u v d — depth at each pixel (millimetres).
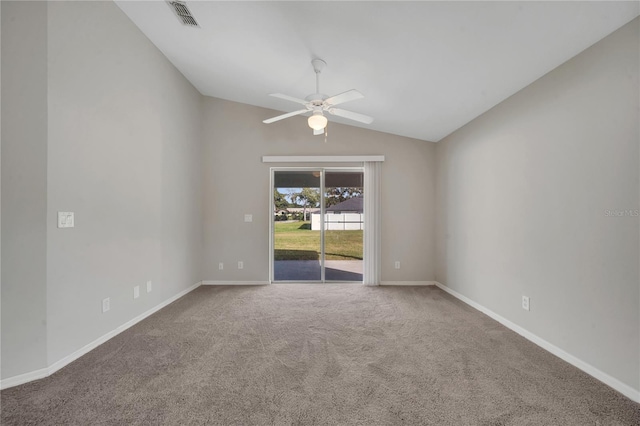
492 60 2338
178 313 3203
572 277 2131
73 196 2180
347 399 1710
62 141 2084
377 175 4500
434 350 2342
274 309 3350
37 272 1934
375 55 2621
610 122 1855
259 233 4527
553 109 2305
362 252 4699
